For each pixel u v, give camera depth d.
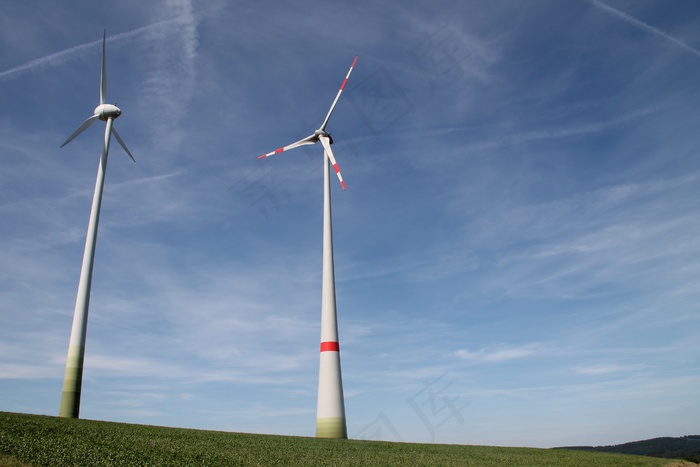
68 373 45.12
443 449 42.34
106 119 55.41
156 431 37.59
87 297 47.66
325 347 48.94
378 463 32.22
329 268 51.91
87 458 24.95
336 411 46.84
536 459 38.09
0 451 23.73
